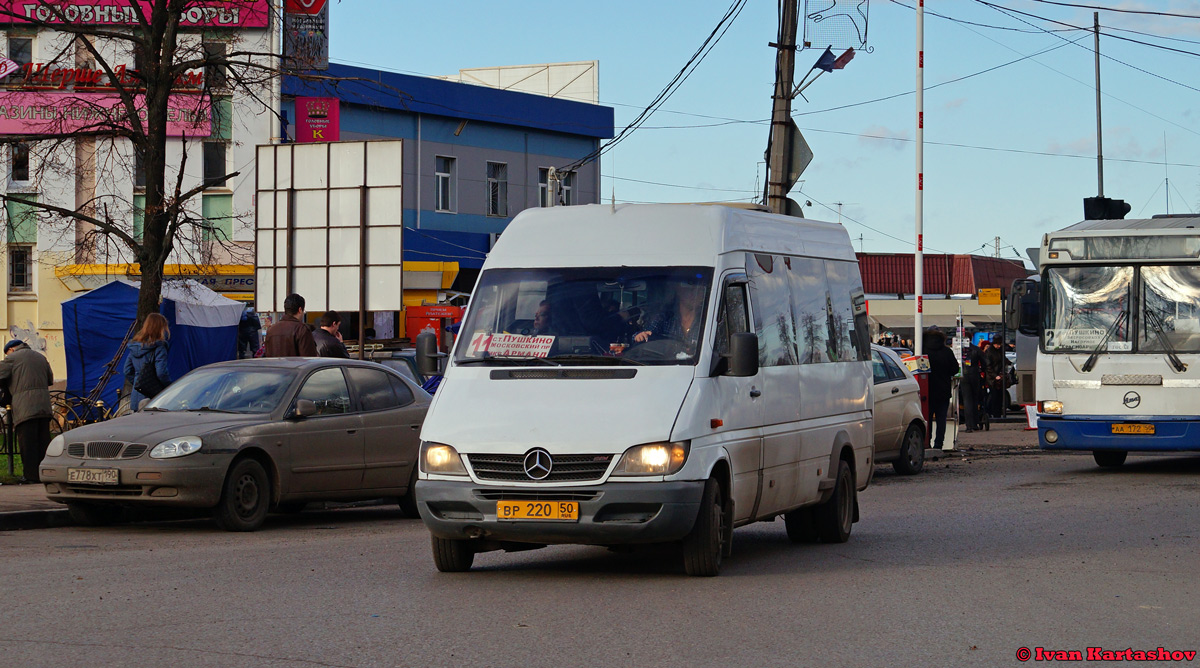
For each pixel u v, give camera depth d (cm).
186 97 3269
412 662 643
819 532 1139
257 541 1179
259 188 2173
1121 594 859
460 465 877
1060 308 1859
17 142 1980
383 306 2128
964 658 662
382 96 4312
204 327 2555
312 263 2156
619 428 860
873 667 639
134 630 721
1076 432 1833
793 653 669
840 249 1232
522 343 944
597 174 5122
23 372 1616
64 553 1077
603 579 916
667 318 938
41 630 721
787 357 1055
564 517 854
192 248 3341
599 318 948
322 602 817
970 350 2859
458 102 4556
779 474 1020
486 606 803
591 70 5256
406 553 1072
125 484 1218
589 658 654
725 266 975
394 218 2120
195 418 1291
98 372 2503
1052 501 1488
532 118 4819
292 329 1602
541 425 870
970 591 869
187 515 1408
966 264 6775
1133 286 1820
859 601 826
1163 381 1789
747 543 1152
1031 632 729
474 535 880
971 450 2356
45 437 1634
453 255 4525
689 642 694
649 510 856
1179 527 1238
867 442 1237
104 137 2016
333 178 2147
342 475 1364
